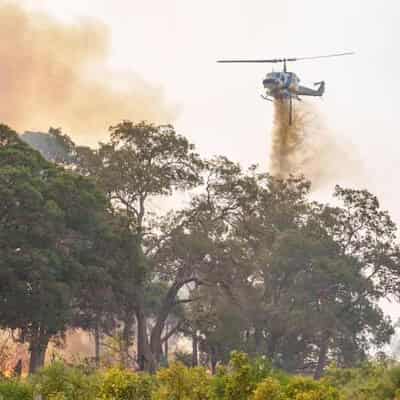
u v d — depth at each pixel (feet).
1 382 244.63
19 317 614.75
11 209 613.93
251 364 233.14
